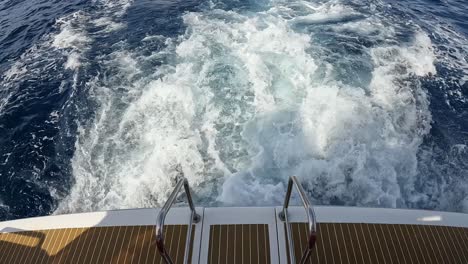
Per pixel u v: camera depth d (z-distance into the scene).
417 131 10.38
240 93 11.66
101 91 12.20
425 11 16.55
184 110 11.20
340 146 9.90
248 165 9.66
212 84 12.03
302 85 11.85
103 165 9.90
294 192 8.96
